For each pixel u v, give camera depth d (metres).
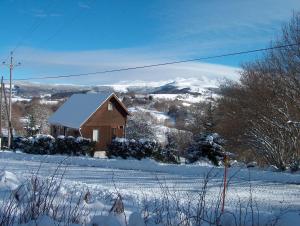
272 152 23.84
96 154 32.59
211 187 14.66
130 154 28.97
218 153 27.39
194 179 16.70
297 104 25.64
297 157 23.28
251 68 32.59
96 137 42.25
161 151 29.03
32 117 58.38
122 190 11.43
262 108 28.64
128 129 55.00
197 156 27.92
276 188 15.13
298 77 26.48
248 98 31.94
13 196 5.73
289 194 13.90
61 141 31.62
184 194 12.46
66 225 4.41
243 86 33.56
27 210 4.84
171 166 20.22
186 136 42.53
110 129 42.91
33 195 5.50
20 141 34.75
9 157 24.91
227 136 33.72
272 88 28.25
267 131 25.88
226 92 35.81
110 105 43.12
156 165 20.56
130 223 4.43
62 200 6.10
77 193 8.41
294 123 23.16
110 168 20.19
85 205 6.06
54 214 4.90
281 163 22.98
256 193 13.88
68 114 45.38
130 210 6.79
